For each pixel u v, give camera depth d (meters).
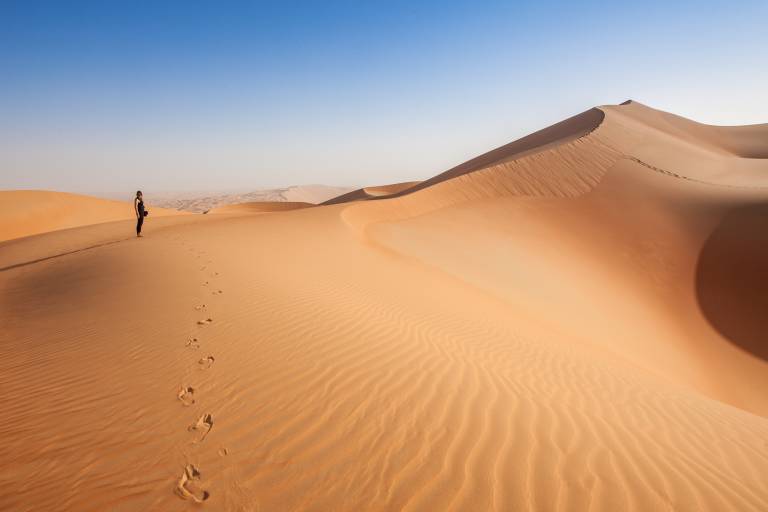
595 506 2.87
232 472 3.08
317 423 3.67
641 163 26.75
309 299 7.40
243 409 3.90
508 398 4.43
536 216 21.91
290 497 2.83
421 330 6.64
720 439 4.34
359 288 8.98
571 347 8.37
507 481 3.04
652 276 17.44
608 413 4.52
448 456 3.28
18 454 3.39
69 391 4.41
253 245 12.57
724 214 19.84
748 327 14.19
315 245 13.34
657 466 3.48
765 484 3.49
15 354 5.52
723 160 31.69
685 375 11.22
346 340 5.62
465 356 5.70
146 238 13.93
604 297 15.38
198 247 11.84
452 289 11.41
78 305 7.40
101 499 2.85
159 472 3.10
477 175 26.47
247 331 5.76
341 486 2.94
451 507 2.77
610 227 20.62
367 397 4.13
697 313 15.38
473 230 20.12
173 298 7.25
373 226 19.47
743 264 16.58
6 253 15.51
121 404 4.09
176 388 4.35
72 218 37.19
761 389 11.63
